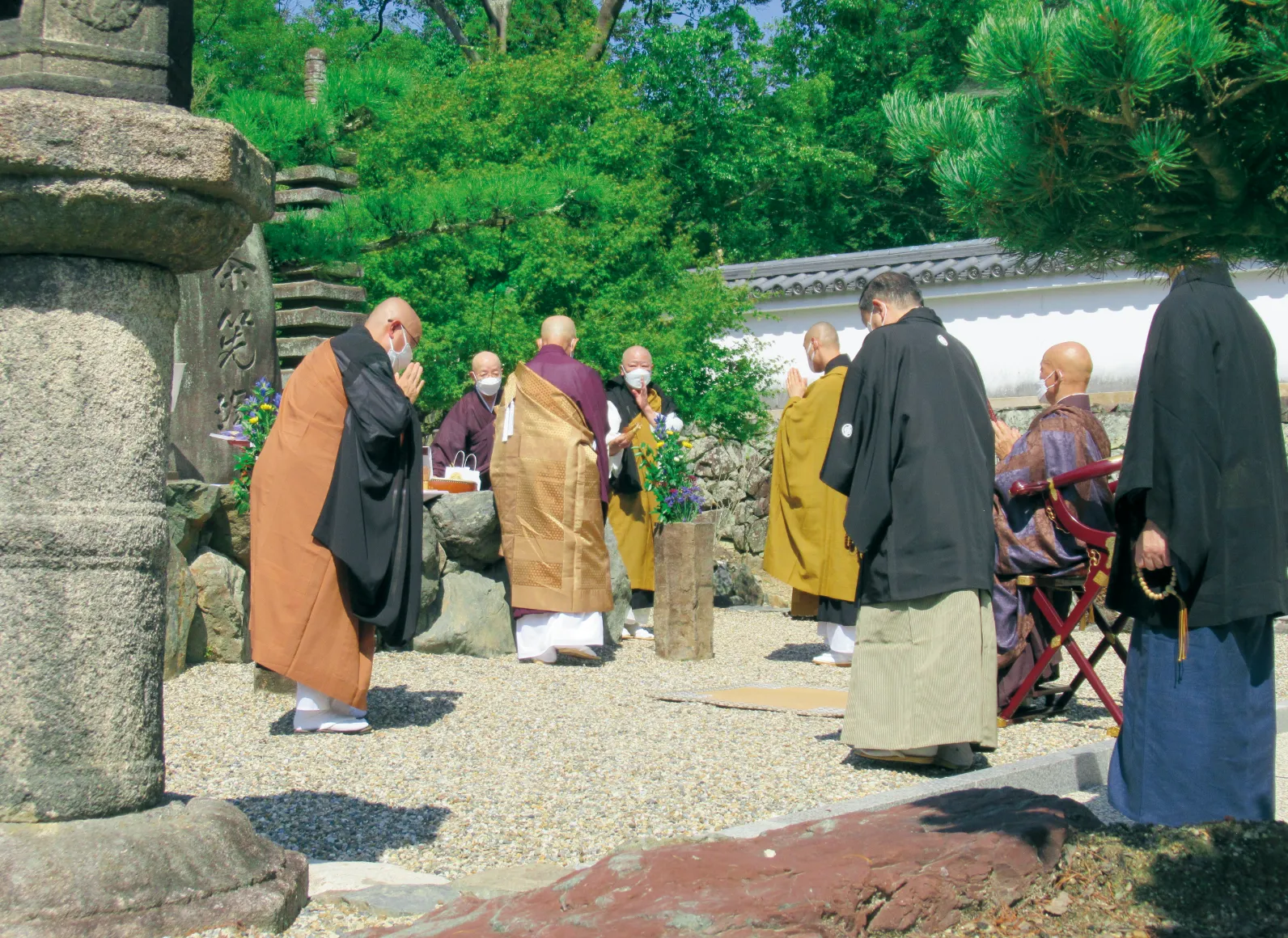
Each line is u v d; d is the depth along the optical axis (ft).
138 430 9.70
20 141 8.86
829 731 18.99
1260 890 10.73
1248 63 9.21
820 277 51.49
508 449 26.11
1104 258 11.25
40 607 9.30
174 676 22.94
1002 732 19.33
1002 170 10.30
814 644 30.73
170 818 9.74
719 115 69.36
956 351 16.76
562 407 25.86
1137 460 11.14
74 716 9.37
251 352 28.58
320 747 17.52
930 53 79.00
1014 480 19.74
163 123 9.25
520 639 26.00
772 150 71.00
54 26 9.44
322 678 18.11
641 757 17.01
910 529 16.11
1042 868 10.86
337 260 33.06
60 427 9.39
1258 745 11.25
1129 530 11.60
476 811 14.25
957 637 15.98
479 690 22.26
